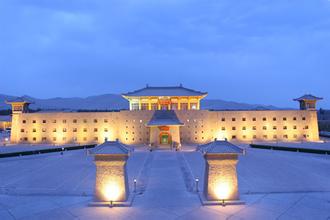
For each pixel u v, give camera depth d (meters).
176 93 87.25
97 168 26.95
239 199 26.72
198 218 23.06
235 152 26.27
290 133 81.31
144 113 79.69
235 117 81.25
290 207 25.48
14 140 80.81
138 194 30.55
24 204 27.11
